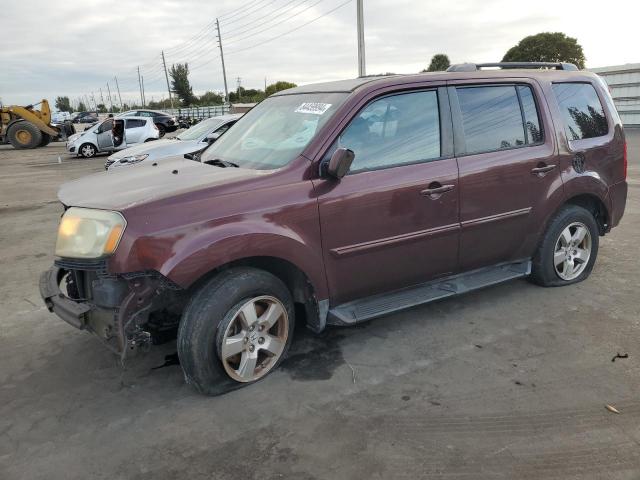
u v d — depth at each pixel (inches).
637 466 97.6
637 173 422.9
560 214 176.7
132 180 135.3
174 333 132.8
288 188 126.0
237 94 3034.0
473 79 156.5
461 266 159.2
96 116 2583.7
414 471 97.8
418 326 159.5
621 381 125.8
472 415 114.3
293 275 136.5
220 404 121.5
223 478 97.8
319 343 150.3
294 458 102.5
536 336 150.4
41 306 186.4
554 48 1680.6
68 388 131.3
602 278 193.8
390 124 141.8
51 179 563.2
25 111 1043.9
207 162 151.9
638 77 869.2
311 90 158.2
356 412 116.9
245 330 124.0
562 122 174.4
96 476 99.4
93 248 112.8
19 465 103.0
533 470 97.2
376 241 138.4
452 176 147.8
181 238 113.2
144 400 124.7
